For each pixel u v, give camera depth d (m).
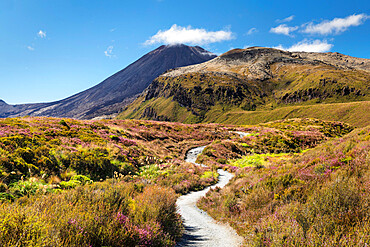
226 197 11.14
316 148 18.12
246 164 27.16
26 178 11.57
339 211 4.91
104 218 4.47
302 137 40.53
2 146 14.32
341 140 17.52
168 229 6.33
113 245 3.98
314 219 4.83
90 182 13.97
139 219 5.54
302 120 66.06
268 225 5.82
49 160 14.46
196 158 33.28
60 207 4.38
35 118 33.03
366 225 3.95
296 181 8.61
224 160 30.17
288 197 7.58
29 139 17.44
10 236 2.92
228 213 9.34
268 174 11.59
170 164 24.38
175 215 7.64
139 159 23.30
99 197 5.73
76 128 29.25
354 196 5.12
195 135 49.50
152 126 49.38
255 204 8.70
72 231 3.63
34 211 3.73
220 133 53.03
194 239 6.84
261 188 9.42
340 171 7.44
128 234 4.34
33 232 3.04
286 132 43.66
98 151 19.91
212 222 9.02
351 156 9.10
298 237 4.29
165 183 16.27
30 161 13.66
